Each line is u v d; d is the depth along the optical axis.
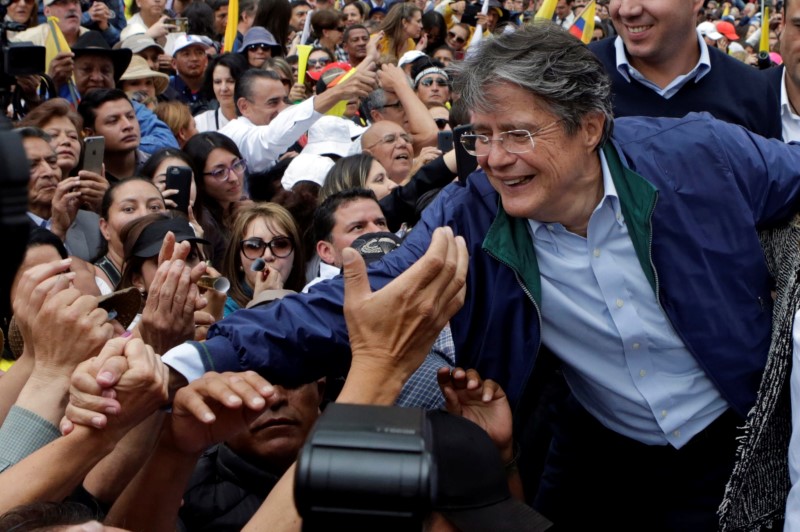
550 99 1.89
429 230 2.11
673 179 2.09
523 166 1.93
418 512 0.87
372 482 0.86
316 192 4.29
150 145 5.00
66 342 1.78
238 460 2.23
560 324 2.19
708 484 2.34
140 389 1.59
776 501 2.21
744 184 2.14
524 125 1.90
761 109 2.86
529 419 2.93
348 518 0.87
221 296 2.72
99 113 4.58
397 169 4.85
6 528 1.39
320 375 2.03
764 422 2.12
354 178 4.11
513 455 2.20
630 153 2.10
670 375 2.22
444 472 1.33
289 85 6.68
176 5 8.62
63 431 1.58
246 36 7.36
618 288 2.12
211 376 1.73
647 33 2.71
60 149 4.09
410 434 0.90
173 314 2.01
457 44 9.38
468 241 2.10
